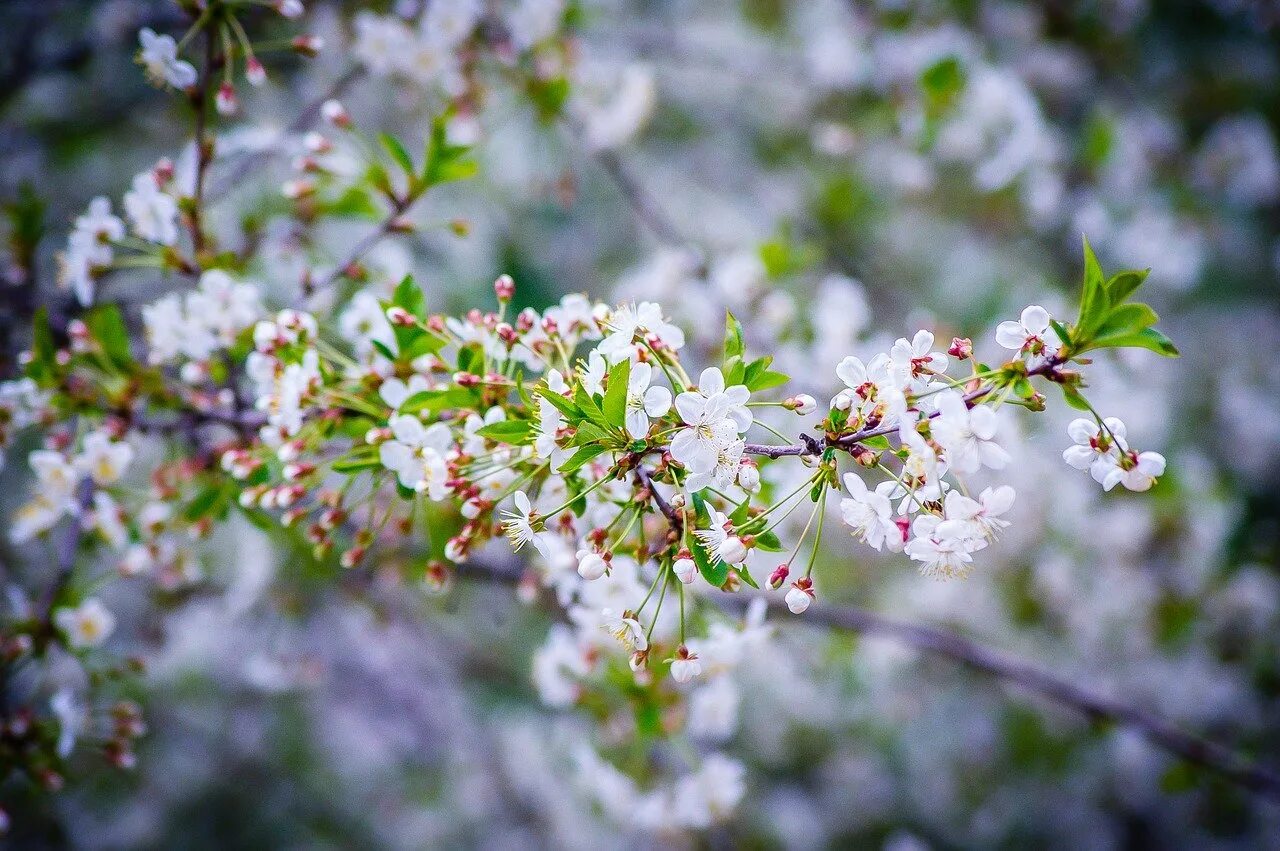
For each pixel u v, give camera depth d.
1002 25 5.37
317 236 3.41
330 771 6.08
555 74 3.60
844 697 5.27
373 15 3.29
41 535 2.45
